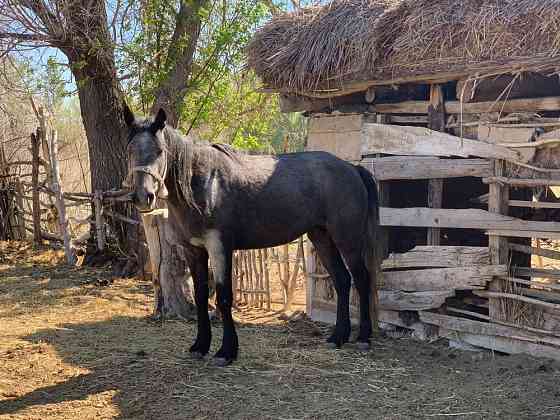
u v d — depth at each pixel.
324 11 6.31
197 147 5.30
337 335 6.11
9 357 5.64
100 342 6.16
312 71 6.20
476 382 4.99
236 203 5.43
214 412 4.38
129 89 9.60
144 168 4.68
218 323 6.98
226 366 5.36
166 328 6.72
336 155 6.77
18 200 12.54
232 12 9.45
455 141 5.83
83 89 9.95
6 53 8.55
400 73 5.85
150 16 9.20
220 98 9.73
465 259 5.84
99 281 8.99
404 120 6.40
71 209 14.80
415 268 6.68
